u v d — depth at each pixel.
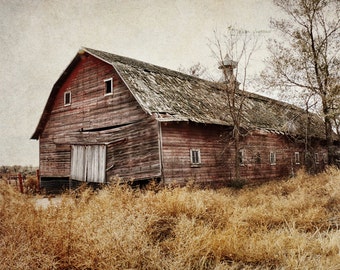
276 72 16.92
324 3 16.48
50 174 18.48
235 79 14.48
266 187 11.91
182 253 4.07
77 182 16.11
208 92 18.42
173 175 12.92
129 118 14.08
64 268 3.97
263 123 19.14
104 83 15.67
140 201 6.38
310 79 16.95
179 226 4.91
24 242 4.23
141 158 13.21
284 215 6.59
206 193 7.66
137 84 13.77
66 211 5.42
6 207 6.14
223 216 6.09
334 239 4.61
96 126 15.82
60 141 18.08
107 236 4.11
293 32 17.11
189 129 14.23
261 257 4.27
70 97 17.80
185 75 19.62
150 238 4.86
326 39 16.80
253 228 5.71
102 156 14.80
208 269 4.03
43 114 19.14
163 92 14.52
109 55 16.42
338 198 7.75
